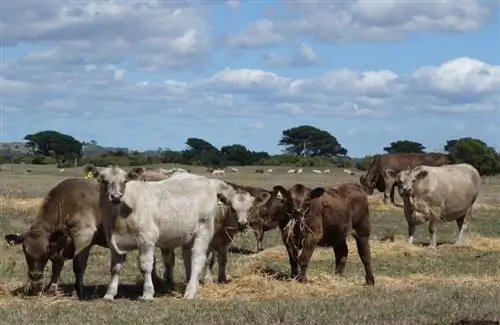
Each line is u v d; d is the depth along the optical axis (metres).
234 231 17.08
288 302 14.38
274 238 26.42
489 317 13.02
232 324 12.36
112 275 14.93
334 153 123.44
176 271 18.97
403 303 14.03
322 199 16.62
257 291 16.05
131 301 14.66
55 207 15.44
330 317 12.82
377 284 17.22
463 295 15.05
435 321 12.74
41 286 15.22
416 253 23.48
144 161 99.69
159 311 13.44
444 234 29.58
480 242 26.00
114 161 95.50
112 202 14.23
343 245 17.64
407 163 36.00
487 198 48.50
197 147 112.25
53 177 66.81
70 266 19.05
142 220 14.69
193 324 12.38
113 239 14.72
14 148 139.25
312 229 16.52
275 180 67.94
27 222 27.66
